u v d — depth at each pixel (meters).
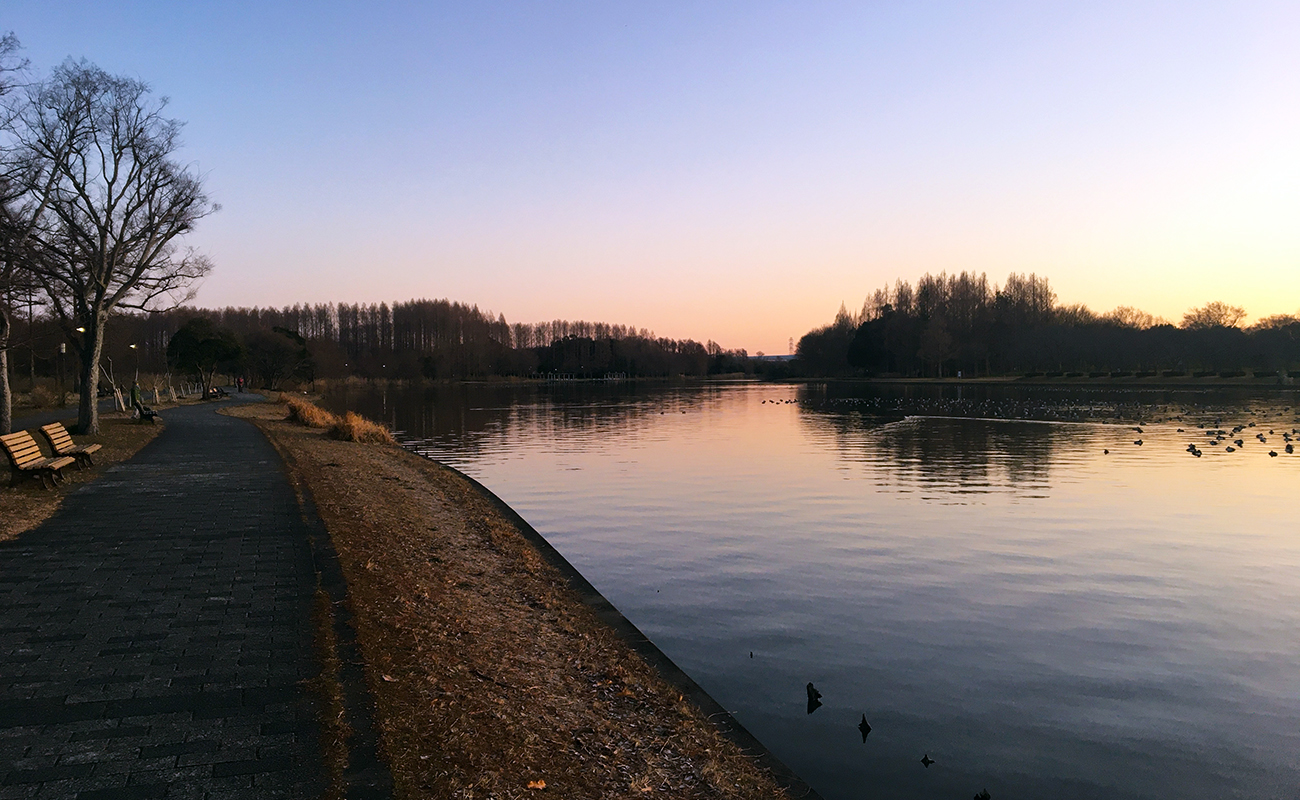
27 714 5.23
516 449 31.41
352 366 132.12
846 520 16.34
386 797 4.32
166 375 74.44
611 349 169.12
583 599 10.06
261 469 17.48
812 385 120.94
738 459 27.52
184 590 8.07
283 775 4.52
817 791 5.97
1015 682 8.09
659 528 15.57
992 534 14.94
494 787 4.63
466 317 158.12
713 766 5.66
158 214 25.94
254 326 133.25
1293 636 9.44
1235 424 40.59
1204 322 112.25
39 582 8.33
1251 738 6.93
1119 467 24.61
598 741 5.73
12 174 18.80
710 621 9.91
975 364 112.69
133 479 15.83
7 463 16.55
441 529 12.90
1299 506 17.80
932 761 6.46
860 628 9.70
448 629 7.47
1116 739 6.89
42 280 22.36
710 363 192.12
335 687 5.72
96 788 4.34
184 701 5.47
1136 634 9.51
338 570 8.86
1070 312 122.69
